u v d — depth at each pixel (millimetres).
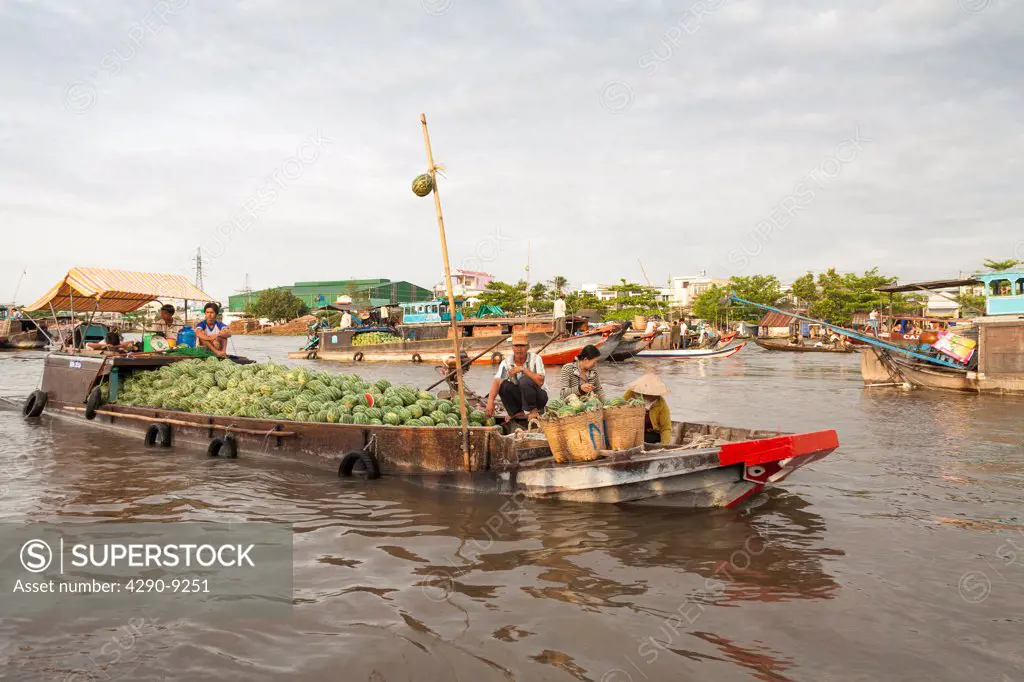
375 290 92188
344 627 3875
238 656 3553
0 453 8891
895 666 3422
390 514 6035
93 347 12078
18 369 24812
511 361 8172
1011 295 18641
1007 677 3311
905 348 18094
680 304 62469
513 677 3344
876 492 6668
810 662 3469
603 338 26094
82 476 7562
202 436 9016
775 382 19688
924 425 11047
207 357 11422
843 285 52125
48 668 3430
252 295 97375
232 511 6152
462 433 6645
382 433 7266
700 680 3303
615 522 5715
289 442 8078
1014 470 7609
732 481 5922
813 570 4676
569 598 4250
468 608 4113
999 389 16578
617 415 6422
